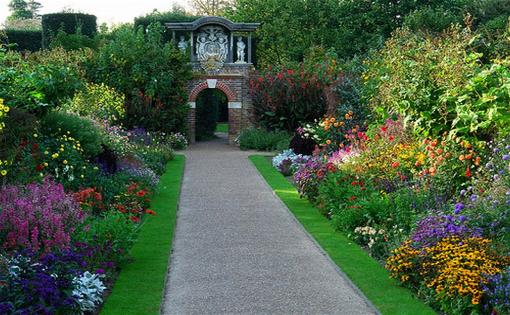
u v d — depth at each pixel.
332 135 20.12
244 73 29.50
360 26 38.62
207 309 7.69
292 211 13.77
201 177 19.12
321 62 28.66
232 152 26.30
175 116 27.89
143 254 10.11
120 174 14.88
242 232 11.84
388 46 18.20
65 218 9.09
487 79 11.62
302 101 26.98
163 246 10.61
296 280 8.84
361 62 26.88
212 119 32.84
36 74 13.78
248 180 18.58
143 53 27.64
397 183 12.32
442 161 11.27
